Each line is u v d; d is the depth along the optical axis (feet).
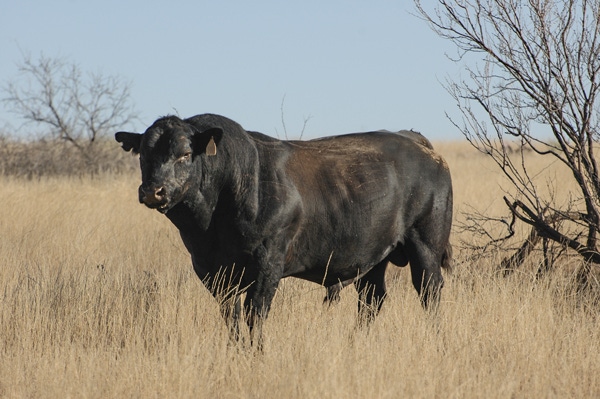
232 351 77.15
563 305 91.97
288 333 81.05
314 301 96.63
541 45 101.09
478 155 369.71
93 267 111.86
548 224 108.78
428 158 97.14
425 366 74.23
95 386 69.82
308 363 72.33
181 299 89.86
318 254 87.92
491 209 162.30
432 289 95.14
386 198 91.45
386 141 95.35
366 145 93.50
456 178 237.04
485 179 230.07
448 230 98.58
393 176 92.84
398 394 67.41
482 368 73.20
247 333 83.51
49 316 89.92
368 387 66.74
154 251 130.21
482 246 118.52
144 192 74.43
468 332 82.69
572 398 69.87
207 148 76.07
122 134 80.94
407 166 94.68
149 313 88.22
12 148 296.71
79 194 186.09
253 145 83.10
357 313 94.38
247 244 81.76
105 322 89.61
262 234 81.82
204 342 78.89
